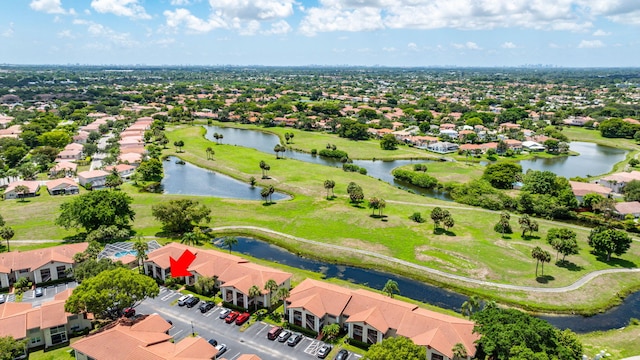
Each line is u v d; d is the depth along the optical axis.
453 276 96.25
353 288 90.62
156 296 80.31
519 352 57.72
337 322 75.38
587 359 67.06
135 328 68.56
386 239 115.88
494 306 74.81
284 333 72.88
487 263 101.88
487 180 172.00
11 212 134.75
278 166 199.00
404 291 90.94
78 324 75.00
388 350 56.12
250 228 123.31
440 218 120.25
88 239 106.88
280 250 111.50
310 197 152.50
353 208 140.38
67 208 113.94
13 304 75.31
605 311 84.88
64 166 186.62
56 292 88.19
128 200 120.19
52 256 93.19
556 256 106.19
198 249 98.75
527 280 94.50
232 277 86.38
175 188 168.12
